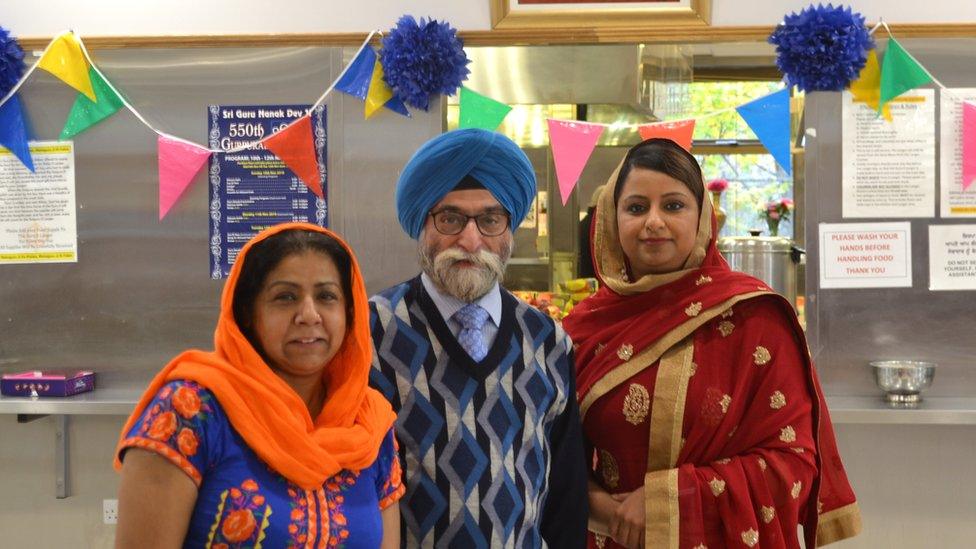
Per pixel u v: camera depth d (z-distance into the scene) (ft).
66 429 9.54
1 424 9.62
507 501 4.75
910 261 8.84
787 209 10.71
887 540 8.97
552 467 5.25
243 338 4.05
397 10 9.14
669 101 9.86
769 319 5.82
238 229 9.31
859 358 8.91
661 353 5.85
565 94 9.77
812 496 5.86
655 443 5.77
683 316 5.85
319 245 4.19
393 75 8.91
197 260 9.36
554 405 5.15
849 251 8.89
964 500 8.90
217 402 3.92
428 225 5.01
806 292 8.95
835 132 8.84
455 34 8.96
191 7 9.29
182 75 9.30
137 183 9.39
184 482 3.79
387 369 4.85
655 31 8.89
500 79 9.77
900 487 8.95
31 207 9.47
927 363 8.70
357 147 9.17
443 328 4.92
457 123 9.86
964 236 8.81
